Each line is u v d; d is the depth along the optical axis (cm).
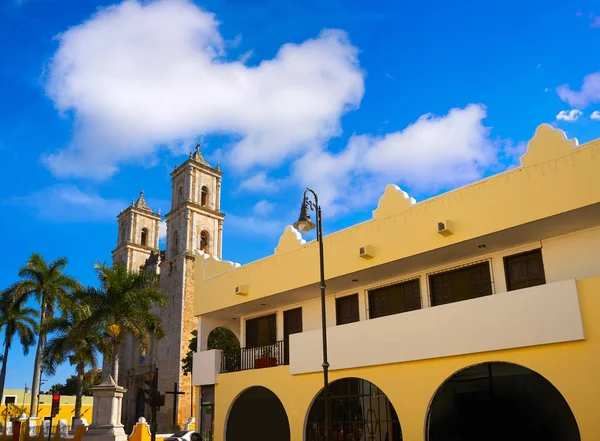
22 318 4369
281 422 1909
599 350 1172
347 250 1739
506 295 1332
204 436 2203
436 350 1439
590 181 1252
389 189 1667
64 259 4278
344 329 1684
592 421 1159
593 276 1348
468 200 1465
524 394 1320
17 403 6700
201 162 5856
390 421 1578
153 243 6812
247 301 2064
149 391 1733
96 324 3425
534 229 1385
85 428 2928
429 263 1634
